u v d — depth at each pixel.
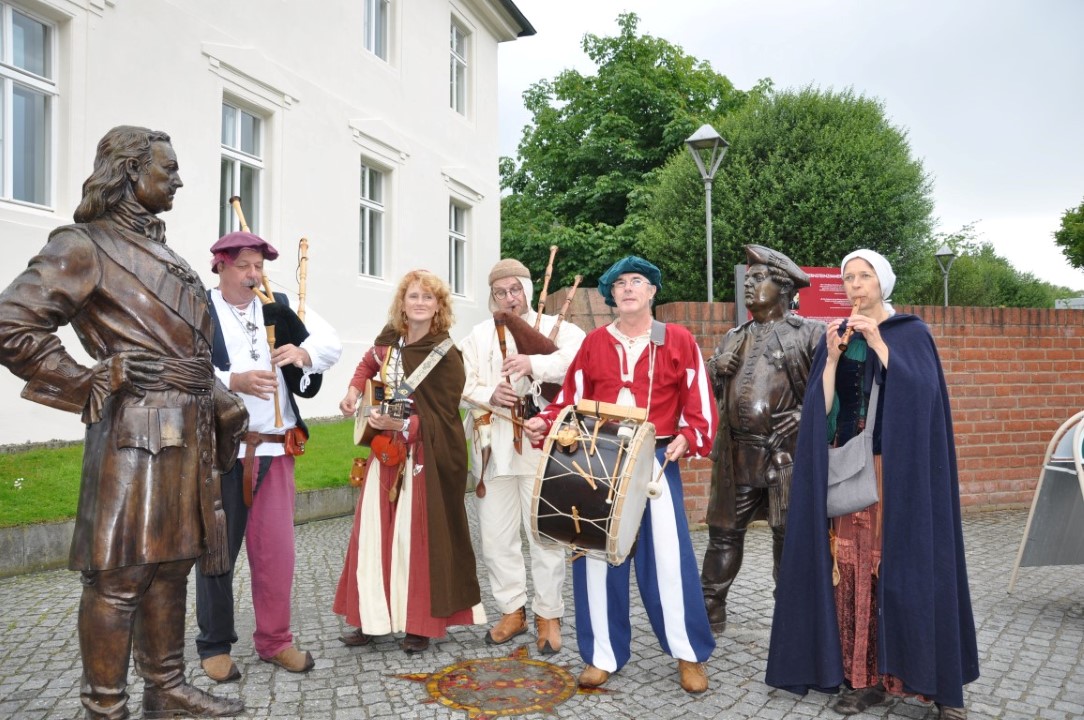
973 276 33.06
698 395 3.65
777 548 4.18
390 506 4.08
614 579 3.64
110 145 2.81
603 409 3.44
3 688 3.54
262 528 3.74
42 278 2.57
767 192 15.87
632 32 27.33
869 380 3.49
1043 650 4.10
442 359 4.16
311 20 11.20
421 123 14.12
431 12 14.45
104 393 2.63
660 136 26.23
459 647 4.20
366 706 3.38
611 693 3.56
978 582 5.48
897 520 3.29
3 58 7.22
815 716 3.33
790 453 4.06
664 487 3.62
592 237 22.97
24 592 5.07
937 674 3.21
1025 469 8.06
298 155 10.95
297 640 4.28
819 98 16.52
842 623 3.44
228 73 9.66
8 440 7.02
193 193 9.17
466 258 16.31
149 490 2.72
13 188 7.40
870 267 3.51
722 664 3.93
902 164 15.74
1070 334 8.18
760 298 4.21
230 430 3.06
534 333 4.34
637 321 3.75
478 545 6.85
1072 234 40.41
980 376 7.92
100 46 7.97
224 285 3.77
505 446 4.25
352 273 12.09
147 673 3.05
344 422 11.13
